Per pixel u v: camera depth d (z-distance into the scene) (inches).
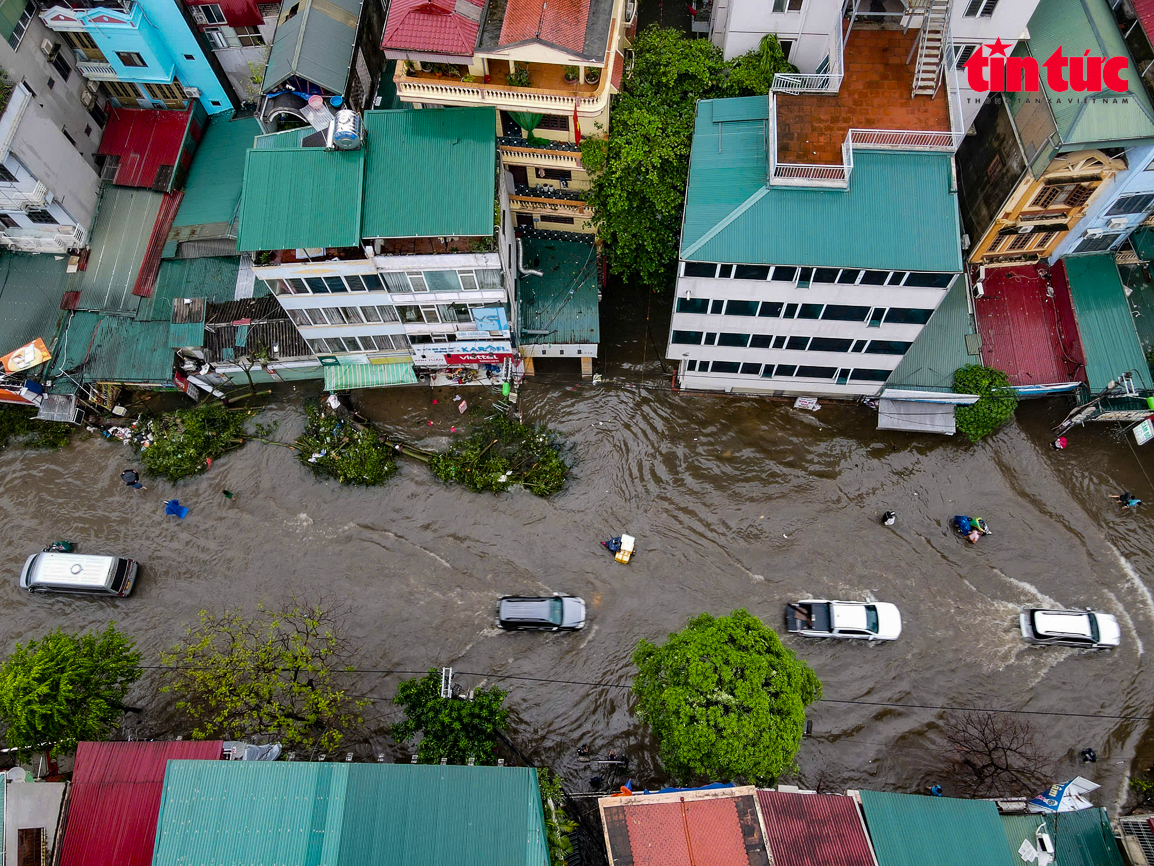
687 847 890.7
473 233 1167.6
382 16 1523.1
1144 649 1293.1
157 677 1299.2
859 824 942.4
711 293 1213.1
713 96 1396.4
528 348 1444.4
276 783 927.0
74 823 975.6
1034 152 1267.2
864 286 1157.1
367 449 1449.3
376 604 1354.6
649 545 1395.2
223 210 1523.1
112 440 1486.2
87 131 1521.9
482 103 1232.2
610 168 1314.0
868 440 1470.2
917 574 1363.2
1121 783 1206.9
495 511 1428.4
